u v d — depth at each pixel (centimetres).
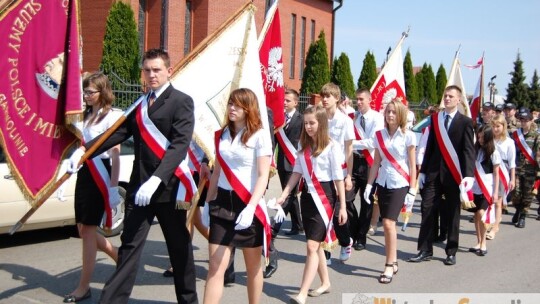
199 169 602
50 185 496
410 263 740
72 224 773
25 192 481
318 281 650
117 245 767
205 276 641
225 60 571
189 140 453
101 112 546
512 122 1270
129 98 1418
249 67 577
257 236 456
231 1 2584
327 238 564
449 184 722
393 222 649
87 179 529
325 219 557
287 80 3362
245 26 578
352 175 796
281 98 707
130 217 457
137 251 452
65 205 750
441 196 744
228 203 454
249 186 453
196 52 561
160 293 579
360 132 841
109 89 548
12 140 471
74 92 496
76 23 496
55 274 630
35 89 484
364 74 2969
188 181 476
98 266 662
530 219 1120
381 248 820
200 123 558
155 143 453
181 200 470
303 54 3519
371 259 755
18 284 593
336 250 797
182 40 2422
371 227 905
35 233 819
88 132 541
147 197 419
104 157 543
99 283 599
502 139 930
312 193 558
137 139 462
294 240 852
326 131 560
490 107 1168
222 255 450
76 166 463
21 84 475
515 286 650
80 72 502
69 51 494
